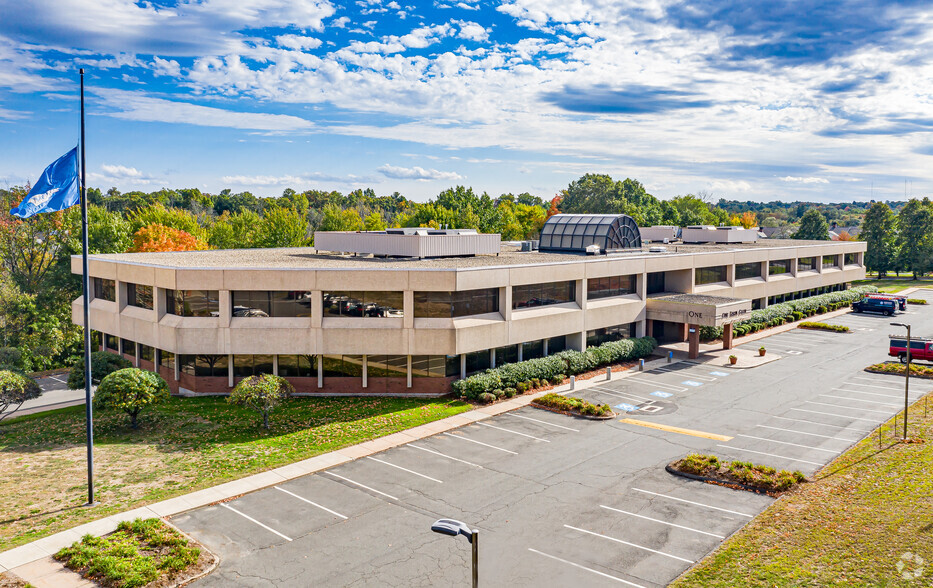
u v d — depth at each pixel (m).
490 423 39.59
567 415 41.22
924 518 25.72
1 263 71.19
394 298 44.62
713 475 30.70
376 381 45.41
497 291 47.78
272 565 23.16
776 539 24.41
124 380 37.34
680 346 63.09
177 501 28.45
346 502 28.38
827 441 35.72
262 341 44.25
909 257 127.69
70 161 28.64
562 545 24.52
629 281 60.44
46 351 61.75
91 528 25.95
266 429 38.22
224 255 63.25
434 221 111.81
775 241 99.25
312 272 43.94
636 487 29.88
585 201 158.38
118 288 50.59
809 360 57.34
